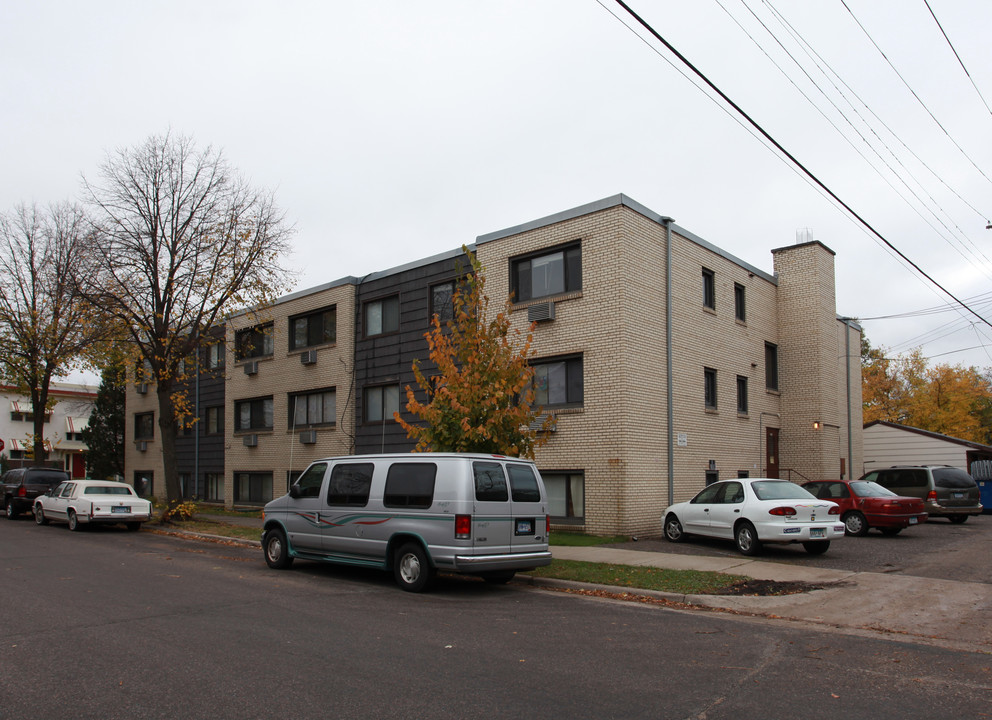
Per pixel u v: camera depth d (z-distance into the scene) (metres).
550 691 5.90
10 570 12.64
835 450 24.70
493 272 20.59
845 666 6.84
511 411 13.20
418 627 8.27
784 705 5.65
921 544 16.05
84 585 11.01
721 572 12.12
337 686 5.94
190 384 32.81
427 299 22.64
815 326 24.19
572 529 18.14
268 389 28.28
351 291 25.25
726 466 21.19
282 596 10.20
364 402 24.55
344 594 10.51
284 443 27.28
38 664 6.53
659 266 19.23
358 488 11.93
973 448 27.27
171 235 21.92
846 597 10.23
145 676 6.17
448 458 11.01
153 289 21.83
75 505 20.72
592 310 18.27
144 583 11.25
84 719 5.15
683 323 19.92
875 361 45.69
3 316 27.14
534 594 10.97
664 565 12.88
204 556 15.07
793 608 9.62
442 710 5.39
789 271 24.92
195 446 32.28
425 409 13.53
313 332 26.91
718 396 21.25
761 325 23.97
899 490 22.20
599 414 17.86
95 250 21.56
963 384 41.31
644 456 17.92
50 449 48.16
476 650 7.22
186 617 8.63
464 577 12.56
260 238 22.53
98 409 38.50
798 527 13.73
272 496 27.78
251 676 6.19
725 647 7.55
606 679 6.28
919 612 9.33
